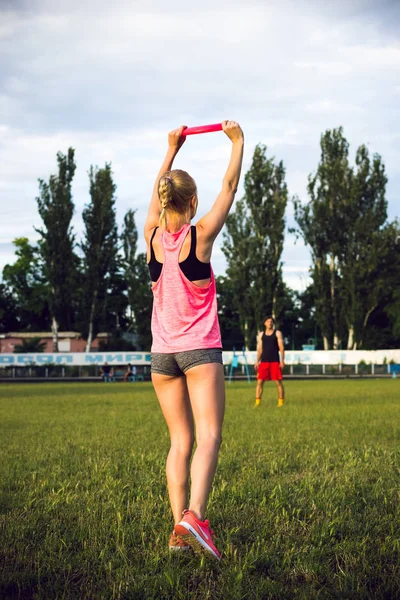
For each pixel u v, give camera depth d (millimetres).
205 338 3467
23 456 7332
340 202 56594
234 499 4805
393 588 2963
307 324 89375
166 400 3656
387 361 51344
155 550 3549
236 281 57625
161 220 3588
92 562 3391
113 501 4746
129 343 70188
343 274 56531
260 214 57094
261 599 2854
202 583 3080
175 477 3605
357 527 3986
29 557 3426
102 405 17359
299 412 13438
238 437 8914
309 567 3234
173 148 3863
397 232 57531
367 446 7891
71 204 60594
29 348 71312
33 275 83375
